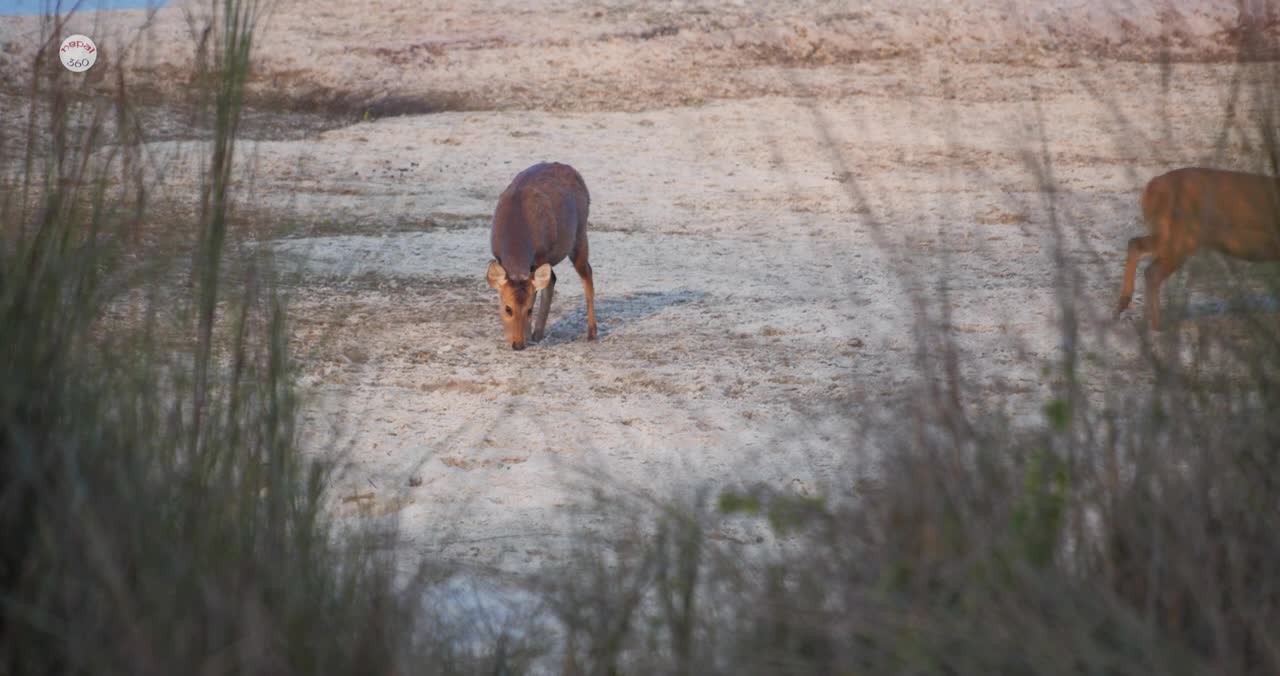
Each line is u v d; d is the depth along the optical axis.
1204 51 73.69
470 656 11.62
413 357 31.70
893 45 81.88
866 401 14.62
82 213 11.72
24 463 9.57
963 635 8.99
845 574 10.16
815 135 66.62
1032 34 79.88
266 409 12.45
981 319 32.59
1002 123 64.94
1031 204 48.06
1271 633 9.38
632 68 81.25
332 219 45.12
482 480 22.31
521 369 31.02
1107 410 11.33
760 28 84.69
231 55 12.08
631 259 45.88
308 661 9.78
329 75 76.75
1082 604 9.46
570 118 72.81
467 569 15.34
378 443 24.20
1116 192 50.50
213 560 10.16
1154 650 8.83
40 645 9.29
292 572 10.67
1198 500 10.34
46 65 12.20
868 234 47.72
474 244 46.31
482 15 89.50
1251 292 11.94
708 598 11.73
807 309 36.72
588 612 12.45
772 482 21.22
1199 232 12.20
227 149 12.09
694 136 68.06
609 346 33.62
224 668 9.09
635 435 25.30
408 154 63.50
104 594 9.27
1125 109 30.02
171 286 12.36
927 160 59.88
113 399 11.14
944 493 10.36
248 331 13.20
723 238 48.94
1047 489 10.66
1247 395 11.53
